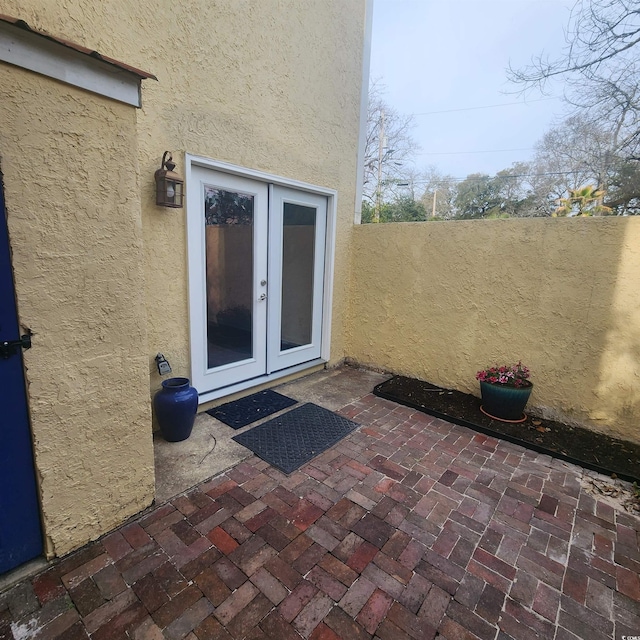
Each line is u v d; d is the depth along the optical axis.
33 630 1.43
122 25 2.46
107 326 1.84
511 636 1.49
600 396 3.36
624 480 2.68
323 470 2.64
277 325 4.29
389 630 1.50
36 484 1.70
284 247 4.21
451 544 1.98
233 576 1.72
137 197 1.89
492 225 3.85
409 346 4.68
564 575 1.81
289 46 3.68
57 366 1.68
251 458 2.76
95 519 1.91
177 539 1.94
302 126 4.00
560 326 3.52
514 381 3.55
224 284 3.57
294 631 1.47
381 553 1.90
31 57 1.45
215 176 3.31
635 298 3.12
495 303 3.92
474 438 3.26
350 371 5.04
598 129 10.38
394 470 2.69
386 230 4.72
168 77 2.77
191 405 2.90
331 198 4.62
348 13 4.36
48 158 1.55
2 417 1.56
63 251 1.64
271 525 2.07
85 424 1.82
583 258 3.34
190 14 2.83
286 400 3.91
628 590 1.73
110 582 1.66
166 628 1.46
